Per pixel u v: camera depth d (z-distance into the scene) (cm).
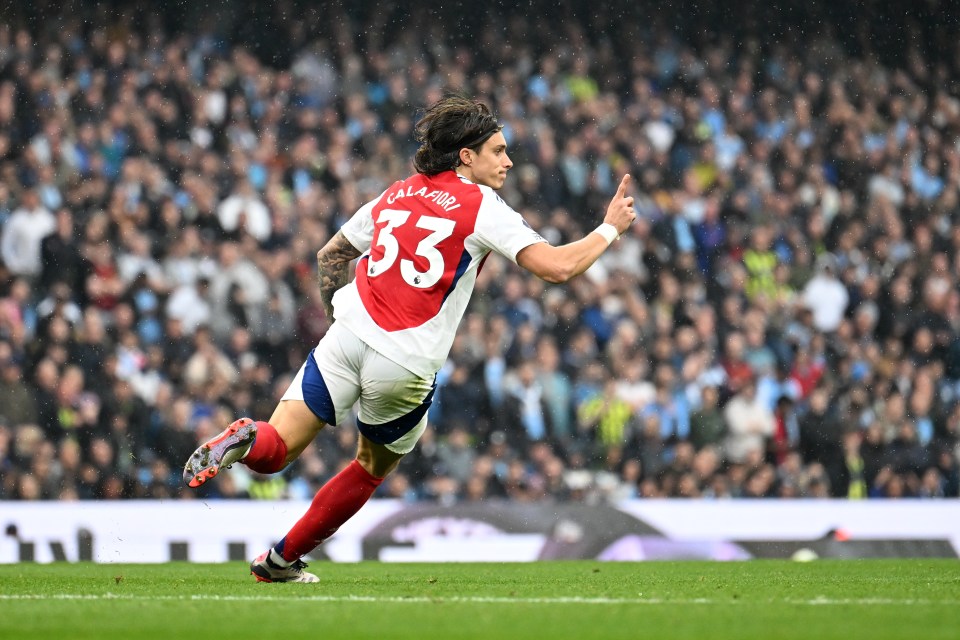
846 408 4506
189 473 1416
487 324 4184
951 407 4734
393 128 4966
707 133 5225
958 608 1306
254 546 3045
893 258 5144
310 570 2336
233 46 4912
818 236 5097
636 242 4781
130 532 2998
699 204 4994
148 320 4125
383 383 1504
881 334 4981
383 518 3070
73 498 3656
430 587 1650
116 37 4753
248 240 4388
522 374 4128
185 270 4200
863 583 1814
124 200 4362
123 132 4584
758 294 4812
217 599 1408
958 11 5653
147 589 1608
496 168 1564
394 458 1606
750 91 5372
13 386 3706
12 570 2317
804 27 5512
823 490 4266
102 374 3900
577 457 4081
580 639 1031
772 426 4256
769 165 5241
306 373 1518
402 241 1512
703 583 1802
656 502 3206
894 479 4475
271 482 3734
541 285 4416
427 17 5188
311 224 4472
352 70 5000
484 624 1134
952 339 5031
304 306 4306
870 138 5428
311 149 4709
